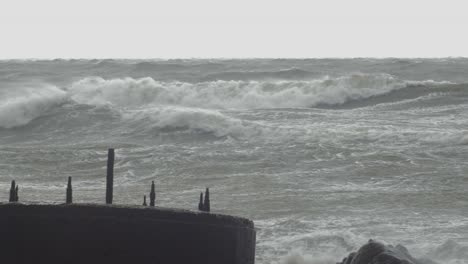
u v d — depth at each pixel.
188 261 14.53
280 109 84.38
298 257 35.09
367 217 42.53
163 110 75.88
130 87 93.88
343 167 55.75
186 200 47.34
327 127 71.19
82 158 61.84
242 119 77.56
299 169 55.59
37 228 14.53
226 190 50.00
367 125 71.94
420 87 90.38
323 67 125.44
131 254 14.46
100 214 14.50
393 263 23.12
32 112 83.38
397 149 60.97
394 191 48.75
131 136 73.62
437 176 52.50
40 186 52.22
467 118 75.81
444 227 40.31
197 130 71.56
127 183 53.06
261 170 55.50
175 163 58.56
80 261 14.47
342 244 36.56
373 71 121.31
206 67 123.94
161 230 14.51
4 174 56.78
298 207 44.88
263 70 121.62
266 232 39.62
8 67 127.06
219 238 14.66
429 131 66.12
